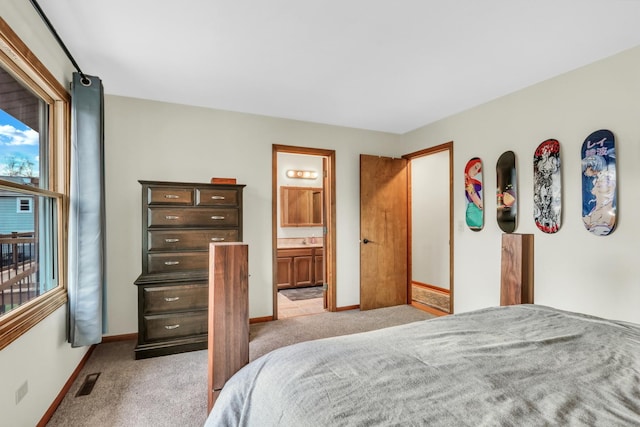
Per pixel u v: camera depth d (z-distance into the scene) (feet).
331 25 6.54
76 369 7.73
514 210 9.73
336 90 9.86
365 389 3.04
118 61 7.97
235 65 8.25
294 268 17.38
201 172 11.16
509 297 5.99
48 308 6.03
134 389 7.18
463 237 11.60
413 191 17.81
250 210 11.85
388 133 14.62
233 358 4.36
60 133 7.28
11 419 4.78
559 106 8.70
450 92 10.02
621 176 7.41
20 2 5.23
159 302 8.92
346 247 13.64
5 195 5.22
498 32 6.77
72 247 7.11
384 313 13.02
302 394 3.01
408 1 5.79
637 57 7.20
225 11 6.07
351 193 13.78
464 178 11.55
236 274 4.41
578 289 8.19
